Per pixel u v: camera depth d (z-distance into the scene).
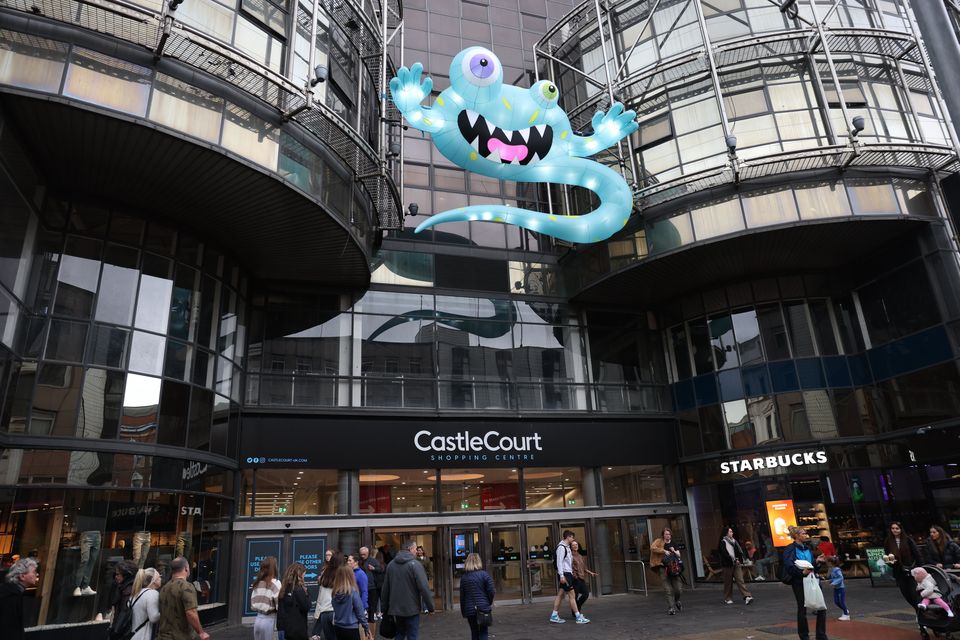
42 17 10.95
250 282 18.80
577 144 18.09
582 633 11.95
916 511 18.34
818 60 20.02
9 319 11.70
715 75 19.28
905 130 19.80
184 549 14.14
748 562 17.02
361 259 18.03
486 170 17.95
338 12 17.69
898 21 21.62
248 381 17.97
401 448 18.75
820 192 18.11
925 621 8.44
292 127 14.39
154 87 11.93
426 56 24.41
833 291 20.75
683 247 19.02
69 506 12.23
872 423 19.56
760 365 20.50
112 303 13.73
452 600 17.88
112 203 14.18
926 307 18.20
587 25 24.22
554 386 21.36
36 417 12.15
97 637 11.87
